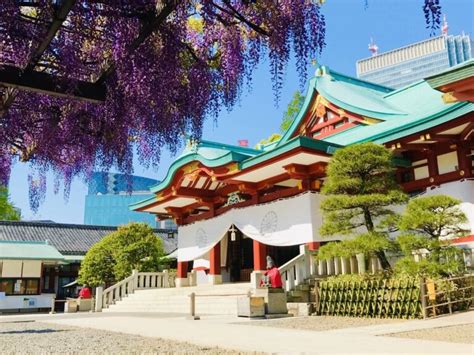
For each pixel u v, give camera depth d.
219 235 19.77
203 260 25.03
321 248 12.12
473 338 7.33
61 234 35.03
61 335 9.70
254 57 4.51
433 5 2.86
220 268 21.30
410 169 15.15
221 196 20.36
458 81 7.66
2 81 3.93
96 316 16.81
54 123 5.05
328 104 19.17
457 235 11.36
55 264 29.70
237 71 4.53
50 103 5.05
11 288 27.23
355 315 11.73
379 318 11.07
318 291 12.84
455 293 11.24
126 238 26.83
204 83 4.74
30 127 5.19
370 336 8.01
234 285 17.88
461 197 13.27
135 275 22.75
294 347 6.88
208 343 7.66
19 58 3.82
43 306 27.78
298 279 14.12
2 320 15.69
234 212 18.92
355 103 18.28
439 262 11.15
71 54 4.11
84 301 22.19
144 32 3.83
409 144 14.12
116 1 3.81
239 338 8.25
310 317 12.20
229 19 4.53
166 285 23.53
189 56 4.75
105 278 26.81
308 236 15.21
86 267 26.61
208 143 19.56
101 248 26.86
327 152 14.46
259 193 18.03
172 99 4.60
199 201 20.64
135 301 20.69
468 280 11.59
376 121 17.30
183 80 4.71
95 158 5.18
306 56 4.20
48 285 30.41
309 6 4.29
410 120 15.17
